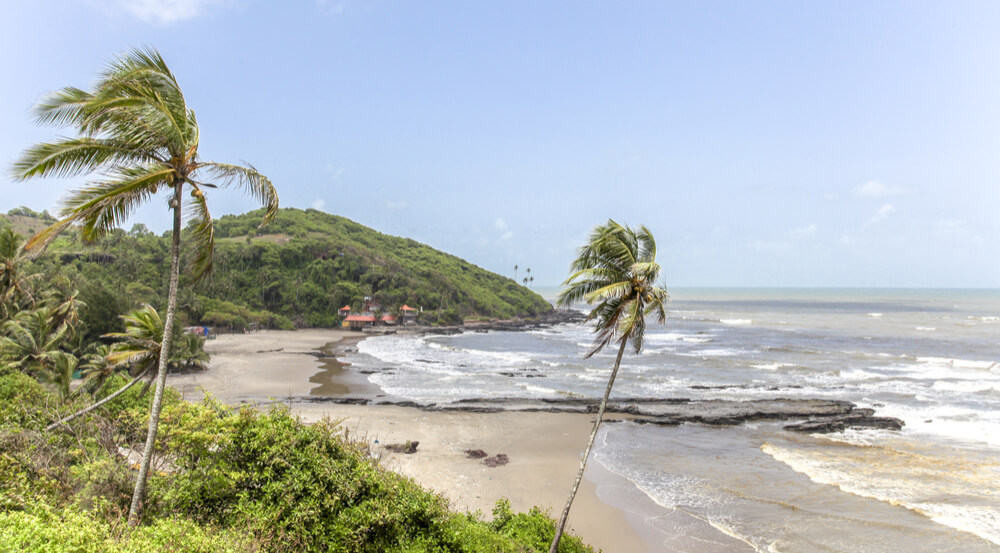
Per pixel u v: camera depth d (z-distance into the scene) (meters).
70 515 8.73
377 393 43.62
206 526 10.41
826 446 29.91
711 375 54.22
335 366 58.75
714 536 19.27
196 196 11.24
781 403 40.09
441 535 13.17
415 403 39.38
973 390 45.00
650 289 15.45
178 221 11.03
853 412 36.84
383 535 12.37
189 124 11.35
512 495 22.92
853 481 24.30
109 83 9.60
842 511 21.08
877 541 18.62
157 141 10.38
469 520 15.15
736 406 39.12
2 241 28.25
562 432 32.66
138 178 10.05
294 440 12.50
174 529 9.31
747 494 23.00
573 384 48.88
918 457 27.56
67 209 9.45
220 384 45.72
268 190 11.93
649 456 28.34
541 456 28.16
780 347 78.25
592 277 15.35
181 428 11.87
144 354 16.03
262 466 12.06
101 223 10.13
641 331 16.11
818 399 41.75
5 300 29.66
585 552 16.50
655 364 62.22
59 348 36.84
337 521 11.62
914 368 58.06
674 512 21.22
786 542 18.69
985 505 21.41
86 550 7.76
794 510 21.27
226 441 11.84
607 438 31.58
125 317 15.81
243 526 10.84
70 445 15.34
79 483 12.29
